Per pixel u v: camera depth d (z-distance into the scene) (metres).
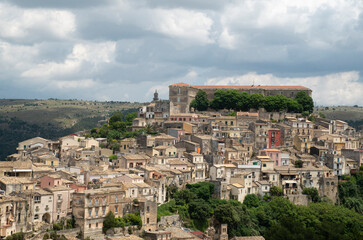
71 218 196.12
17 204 181.62
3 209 176.38
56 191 196.38
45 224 190.00
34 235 182.50
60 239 179.75
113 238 190.62
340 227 181.25
